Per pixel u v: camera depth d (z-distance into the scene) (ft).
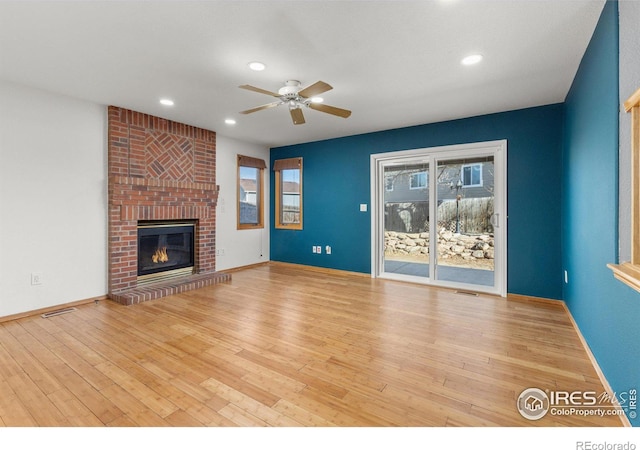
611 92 6.09
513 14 6.72
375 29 7.32
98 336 9.17
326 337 9.16
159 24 7.11
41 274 11.17
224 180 18.19
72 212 11.94
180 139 15.29
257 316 10.93
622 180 5.84
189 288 14.40
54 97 11.41
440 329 9.78
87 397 6.23
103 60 8.85
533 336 9.23
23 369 7.29
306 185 19.92
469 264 14.61
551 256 12.50
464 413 5.76
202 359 7.82
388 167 17.01
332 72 9.59
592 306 7.69
